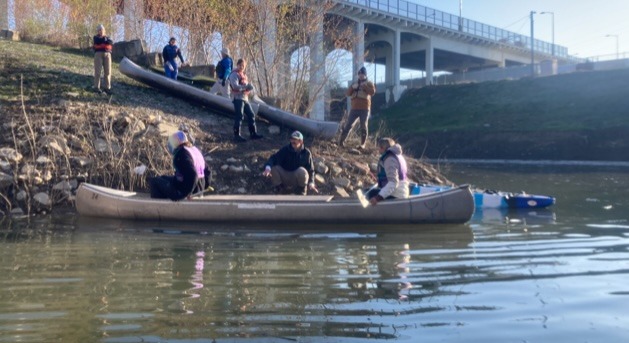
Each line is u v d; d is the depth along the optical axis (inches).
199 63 796.6
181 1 778.2
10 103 427.2
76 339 142.0
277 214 319.6
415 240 274.8
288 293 181.9
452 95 1908.2
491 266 219.1
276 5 706.2
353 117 486.3
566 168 943.7
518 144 1374.3
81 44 766.5
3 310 162.4
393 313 162.7
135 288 185.6
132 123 417.1
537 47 2632.9
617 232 300.5
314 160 427.5
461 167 984.3
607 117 1413.6
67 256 231.0
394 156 320.8
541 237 285.0
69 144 384.2
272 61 705.0
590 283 194.1
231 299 174.9
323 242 268.2
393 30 1951.3
